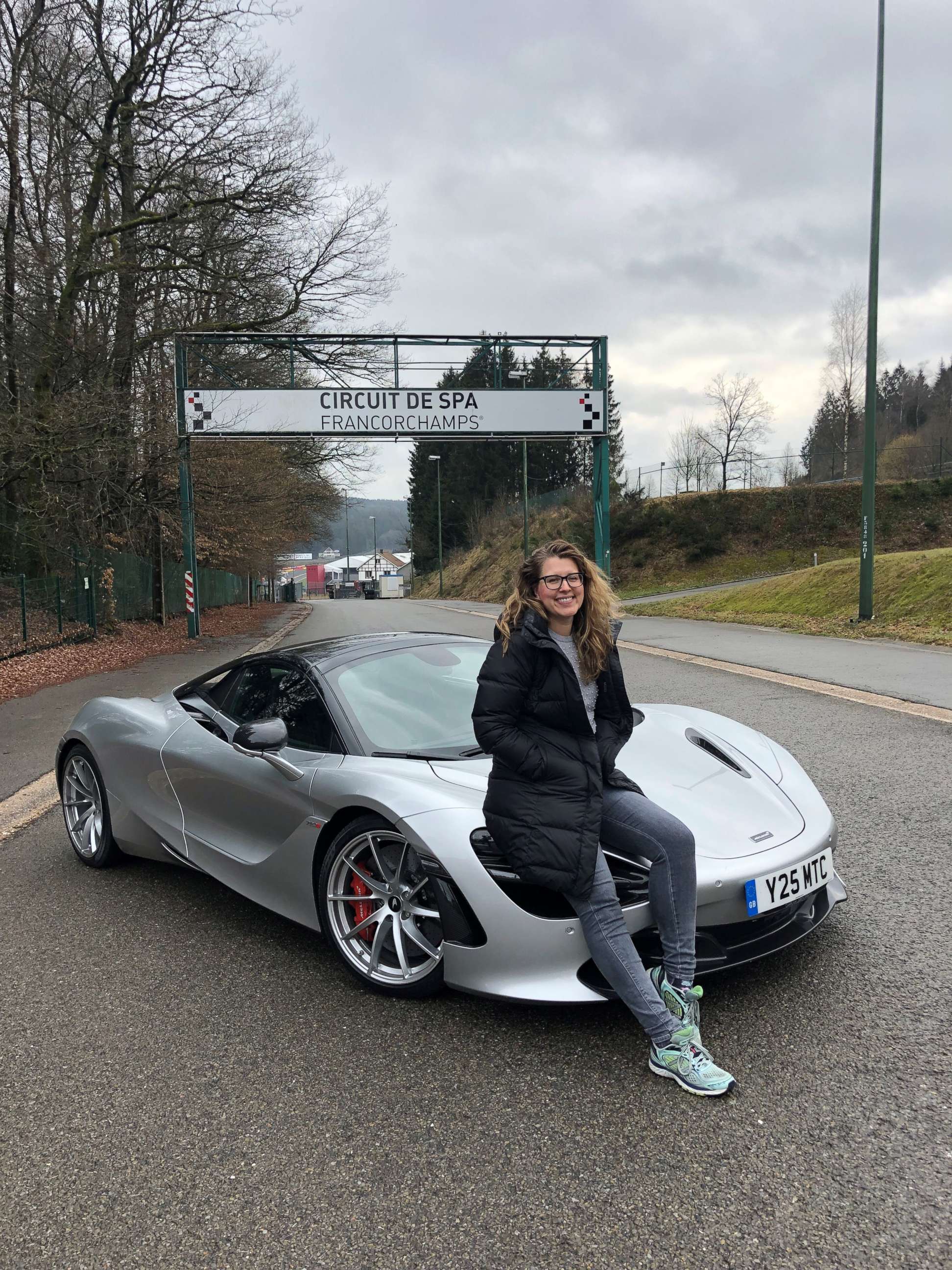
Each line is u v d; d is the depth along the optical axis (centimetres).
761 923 287
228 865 373
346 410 2072
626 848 262
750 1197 199
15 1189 214
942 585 1582
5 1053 278
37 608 1711
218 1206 205
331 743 340
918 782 536
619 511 4475
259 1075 260
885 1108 228
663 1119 229
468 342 2136
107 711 457
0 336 1834
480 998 285
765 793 319
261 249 1945
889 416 8256
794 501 4312
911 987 290
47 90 1761
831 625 1578
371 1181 211
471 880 270
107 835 452
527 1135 225
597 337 2188
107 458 1728
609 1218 194
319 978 323
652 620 2162
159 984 323
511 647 253
